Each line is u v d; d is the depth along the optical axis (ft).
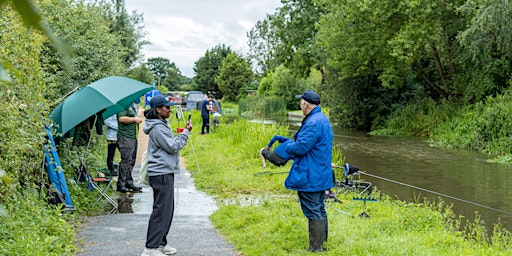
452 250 19.08
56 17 33.30
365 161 52.90
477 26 64.49
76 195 26.89
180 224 23.15
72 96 26.37
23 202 19.97
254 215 23.30
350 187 29.89
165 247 18.08
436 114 82.74
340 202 27.12
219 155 46.60
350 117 102.37
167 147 17.11
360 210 25.71
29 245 16.44
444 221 25.25
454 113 79.97
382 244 18.49
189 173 39.70
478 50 68.08
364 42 84.89
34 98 20.92
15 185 18.86
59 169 23.13
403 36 75.97
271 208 25.31
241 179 34.09
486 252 19.31
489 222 27.37
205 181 35.01
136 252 18.37
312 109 17.72
